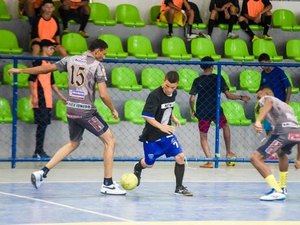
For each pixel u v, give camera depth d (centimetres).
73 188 1764
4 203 1541
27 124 2244
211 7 2748
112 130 2320
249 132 2416
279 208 1560
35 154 2169
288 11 2938
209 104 2200
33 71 1645
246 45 2747
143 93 2450
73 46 2564
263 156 1662
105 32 2697
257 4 2812
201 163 2322
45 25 2405
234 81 2636
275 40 2862
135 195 1683
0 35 2520
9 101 2352
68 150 1681
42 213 1440
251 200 1656
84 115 1630
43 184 1816
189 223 1363
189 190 1777
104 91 1625
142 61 2056
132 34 2719
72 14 2594
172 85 1627
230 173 2109
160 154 1678
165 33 2744
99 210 1486
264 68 2244
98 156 2292
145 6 2883
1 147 2225
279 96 2231
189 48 2739
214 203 1605
